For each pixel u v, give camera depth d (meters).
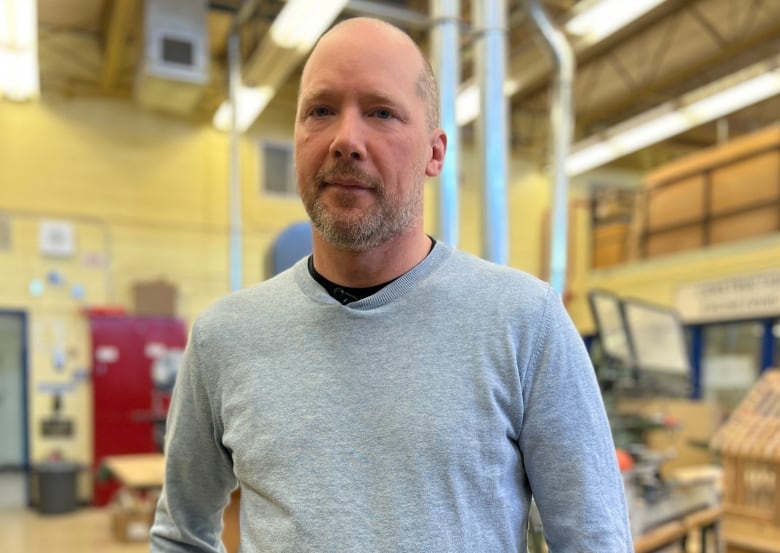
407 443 0.84
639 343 2.85
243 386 0.95
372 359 0.90
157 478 4.41
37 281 6.59
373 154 0.89
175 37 5.62
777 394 2.88
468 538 0.81
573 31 4.41
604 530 0.82
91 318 6.55
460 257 0.98
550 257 2.83
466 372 0.86
